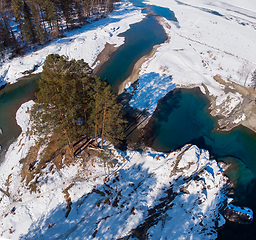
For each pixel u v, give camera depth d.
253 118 38.81
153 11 94.44
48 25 68.12
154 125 37.88
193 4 105.81
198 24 79.94
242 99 42.41
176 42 65.94
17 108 40.72
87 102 24.39
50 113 20.69
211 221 24.50
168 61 55.19
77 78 22.16
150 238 22.44
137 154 31.94
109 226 23.22
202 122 39.38
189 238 22.80
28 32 53.34
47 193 25.20
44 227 22.67
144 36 70.19
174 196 26.23
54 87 20.62
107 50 60.91
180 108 42.09
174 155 30.94
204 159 29.86
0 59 52.28
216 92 45.22
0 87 46.41
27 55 54.59
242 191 28.38
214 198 26.31
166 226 23.61
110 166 28.77
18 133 35.06
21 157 29.75
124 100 42.66
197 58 56.69
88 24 75.38
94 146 29.98
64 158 28.50
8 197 25.19
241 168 31.39
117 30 73.12
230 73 51.25
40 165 27.64
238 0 114.25
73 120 23.20
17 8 52.59
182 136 36.25
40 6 62.97
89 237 22.23
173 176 27.97
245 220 24.69
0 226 22.66
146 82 47.59
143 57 58.25
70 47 59.28
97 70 52.47
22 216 23.39
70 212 23.86
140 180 28.17
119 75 51.19
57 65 19.67
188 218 24.41
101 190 26.02
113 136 26.95
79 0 74.31
